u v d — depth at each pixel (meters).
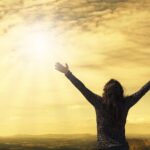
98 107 4.62
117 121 4.58
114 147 4.52
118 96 4.62
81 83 4.69
